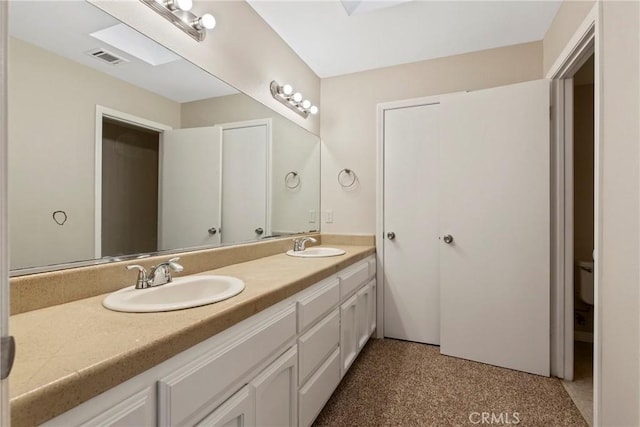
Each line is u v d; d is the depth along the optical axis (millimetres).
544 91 2021
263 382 1023
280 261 1841
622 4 1138
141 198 1285
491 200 2162
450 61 2510
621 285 1146
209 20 1452
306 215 2678
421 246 2525
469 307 2227
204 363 795
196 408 761
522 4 1884
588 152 2682
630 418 1098
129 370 614
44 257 958
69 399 520
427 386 1884
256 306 1013
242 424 929
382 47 2393
